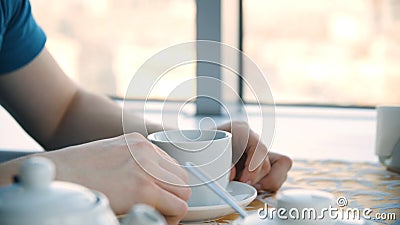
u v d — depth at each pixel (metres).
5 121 2.17
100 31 2.66
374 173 0.91
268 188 0.82
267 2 2.45
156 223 0.37
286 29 2.45
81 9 2.68
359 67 2.39
